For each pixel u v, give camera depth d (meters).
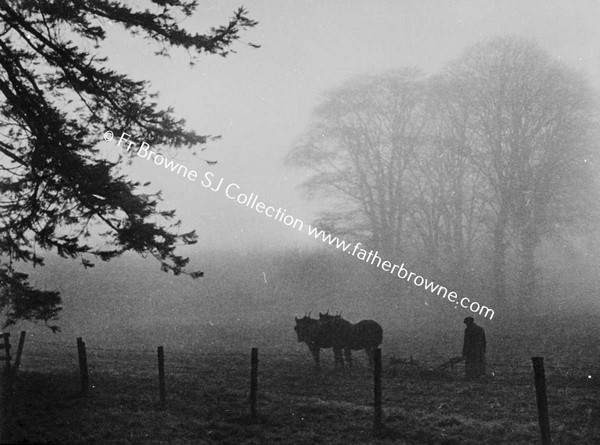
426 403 14.12
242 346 27.22
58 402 13.45
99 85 15.60
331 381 17.44
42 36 15.20
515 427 11.62
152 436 11.09
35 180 14.41
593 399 14.05
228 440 10.91
